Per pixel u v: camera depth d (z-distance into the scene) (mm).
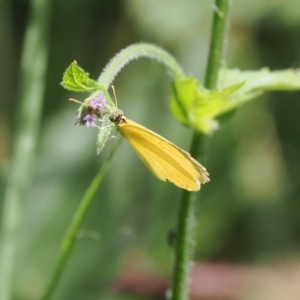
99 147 287
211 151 445
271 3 451
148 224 411
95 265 370
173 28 450
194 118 318
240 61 448
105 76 296
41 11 357
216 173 447
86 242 374
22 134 358
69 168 388
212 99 315
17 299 362
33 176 385
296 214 475
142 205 412
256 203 460
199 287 421
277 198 469
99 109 290
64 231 376
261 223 461
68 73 288
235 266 438
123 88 457
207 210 450
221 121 323
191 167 296
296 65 451
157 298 397
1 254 352
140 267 399
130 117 439
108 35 510
